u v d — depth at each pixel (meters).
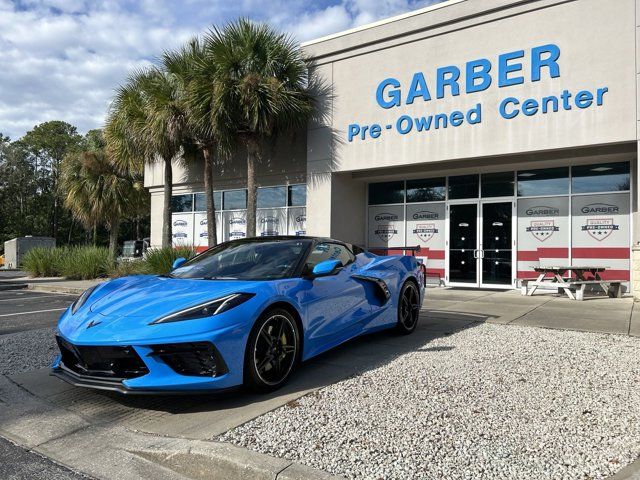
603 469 2.54
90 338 3.47
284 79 12.41
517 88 10.15
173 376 3.39
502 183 11.97
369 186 14.02
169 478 2.75
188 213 17.03
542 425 3.11
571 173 11.09
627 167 10.48
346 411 3.41
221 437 3.04
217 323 3.47
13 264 25.09
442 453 2.75
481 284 12.14
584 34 9.48
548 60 9.80
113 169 19.59
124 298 3.98
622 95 9.12
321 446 2.86
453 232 12.62
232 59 11.85
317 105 12.88
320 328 4.41
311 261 4.66
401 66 11.61
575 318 7.02
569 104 9.59
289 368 4.02
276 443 2.92
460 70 10.82
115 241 20.52
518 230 11.69
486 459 2.67
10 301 11.11
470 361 4.62
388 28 11.74
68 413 3.66
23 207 52.94
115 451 3.06
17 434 3.33
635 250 8.89
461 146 10.78
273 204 14.53
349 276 4.98
